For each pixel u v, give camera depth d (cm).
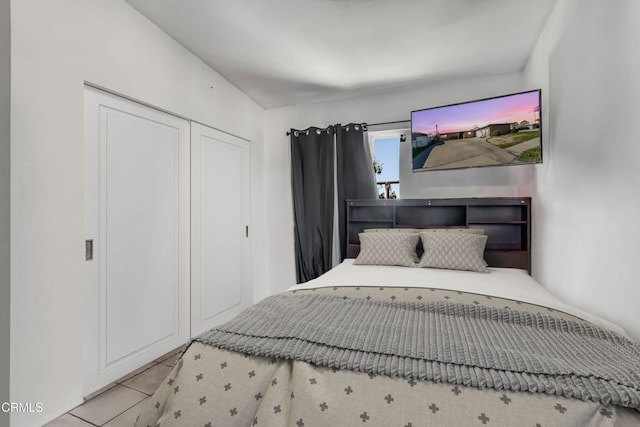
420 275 219
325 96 346
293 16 211
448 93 311
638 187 122
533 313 145
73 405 170
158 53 226
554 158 211
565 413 81
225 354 117
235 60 271
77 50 172
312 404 93
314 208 356
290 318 135
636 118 123
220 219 302
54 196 161
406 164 331
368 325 128
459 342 112
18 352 146
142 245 219
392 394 92
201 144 277
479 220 291
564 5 188
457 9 204
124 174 206
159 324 233
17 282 146
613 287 141
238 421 101
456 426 83
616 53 136
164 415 108
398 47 249
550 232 222
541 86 233
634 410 83
